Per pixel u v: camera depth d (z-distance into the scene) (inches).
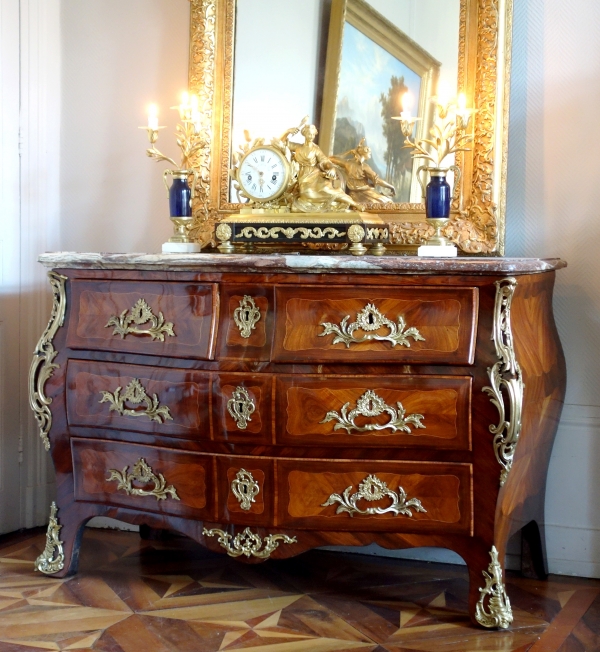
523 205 106.1
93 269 95.5
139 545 115.6
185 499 92.7
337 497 87.7
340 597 96.7
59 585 99.3
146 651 81.8
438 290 84.0
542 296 96.7
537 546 103.1
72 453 99.1
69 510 100.7
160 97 119.0
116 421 95.0
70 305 97.9
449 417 83.9
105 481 97.6
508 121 102.7
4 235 116.6
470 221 102.4
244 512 90.1
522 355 87.0
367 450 87.0
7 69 115.9
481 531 84.9
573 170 103.8
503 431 82.0
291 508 89.0
